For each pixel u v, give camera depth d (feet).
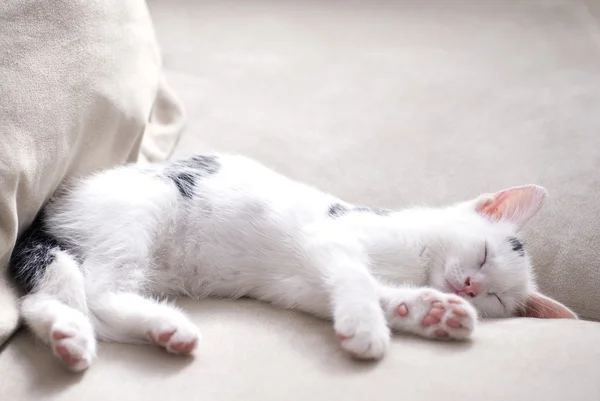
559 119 3.08
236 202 2.40
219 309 2.31
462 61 3.47
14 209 2.14
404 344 2.16
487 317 2.39
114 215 2.30
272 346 2.13
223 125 3.03
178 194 2.41
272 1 3.99
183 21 3.69
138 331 2.14
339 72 3.39
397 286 2.33
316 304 2.30
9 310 2.12
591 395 1.98
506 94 3.24
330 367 2.06
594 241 2.60
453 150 2.96
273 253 2.38
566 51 3.53
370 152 2.95
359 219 2.40
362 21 3.80
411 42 3.62
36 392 1.98
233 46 3.53
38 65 2.21
